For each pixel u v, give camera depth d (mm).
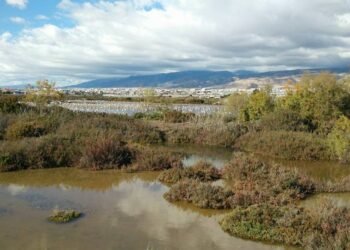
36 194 13469
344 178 15836
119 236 9805
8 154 17141
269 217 10453
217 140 26047
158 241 9578
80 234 9852
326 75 29109
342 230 9281
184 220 11188
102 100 81500
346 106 28531
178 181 14680
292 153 21781
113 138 19984
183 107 56438
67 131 22172
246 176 15805
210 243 9547
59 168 17578
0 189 13977
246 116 31562
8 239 9398
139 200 13086
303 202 13203
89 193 13805
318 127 26797
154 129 28109
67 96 83625
